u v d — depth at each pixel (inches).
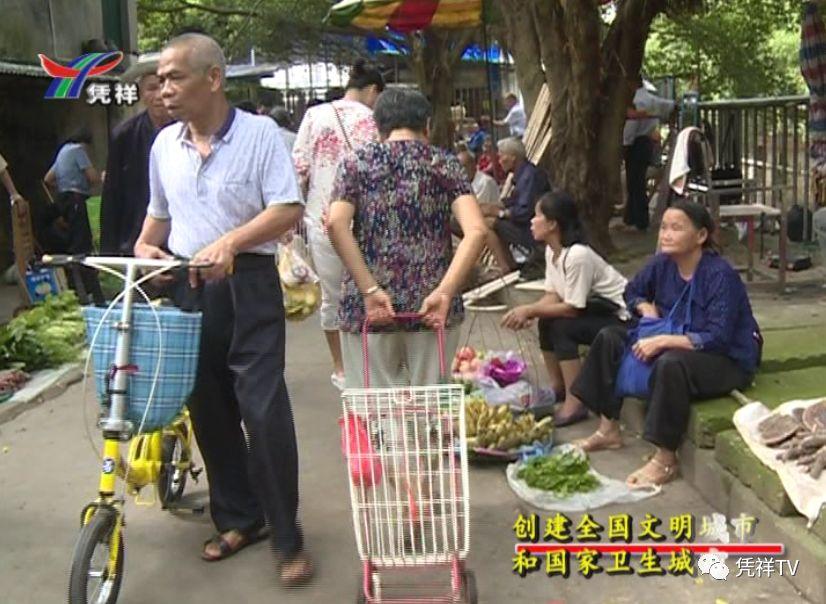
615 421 194.7
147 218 158.1
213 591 146.0
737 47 634.2
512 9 385.1
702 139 289.3
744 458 157.1
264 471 145.0
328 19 405.4
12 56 399.2
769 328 232.1
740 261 326.3
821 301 271.6
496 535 160.7
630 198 436.8
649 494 172.6
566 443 198.4
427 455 129.6
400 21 408.5
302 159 217.2
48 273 325.1
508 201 327.0
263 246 145.1
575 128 350.6
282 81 1337.4
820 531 139.1
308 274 204.5
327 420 220.2
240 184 142.6
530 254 321.7
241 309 144.2
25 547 160.7
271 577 149.5
